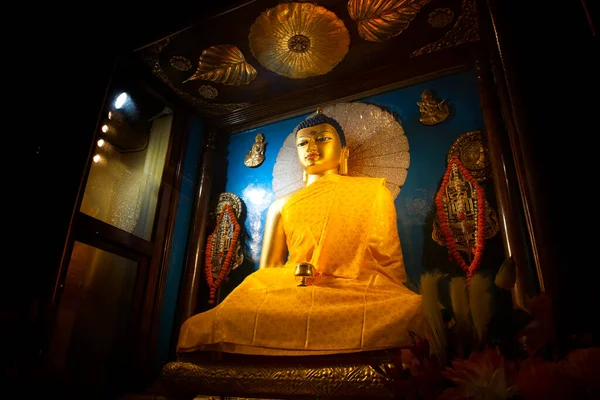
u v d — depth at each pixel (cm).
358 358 252
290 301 285
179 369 296
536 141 172
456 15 349
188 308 391
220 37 367
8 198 255
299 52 389
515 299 263
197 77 413
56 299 279
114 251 355
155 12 303
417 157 379
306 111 443
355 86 418
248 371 273
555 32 187
